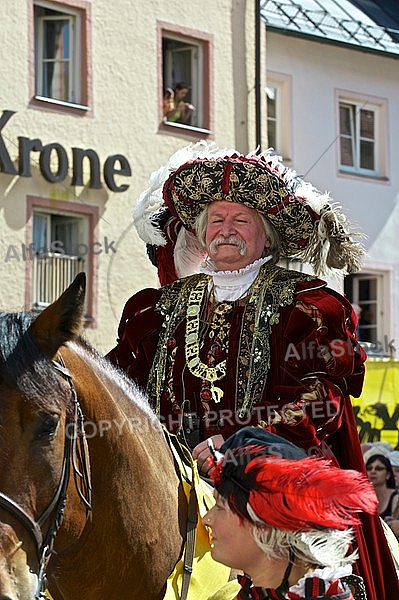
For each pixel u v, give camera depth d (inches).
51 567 161.8
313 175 897.5
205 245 211.3
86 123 717.3
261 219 207.9
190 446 194.4
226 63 810.8
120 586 168.2
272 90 879.1
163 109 770.8
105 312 657.0
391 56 941.2
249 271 203.9
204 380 197.0
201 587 172.7
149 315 206.7
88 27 733.3
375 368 525.3
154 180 219.6
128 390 174.7
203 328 201.6
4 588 139.5
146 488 170.7
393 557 201.2
